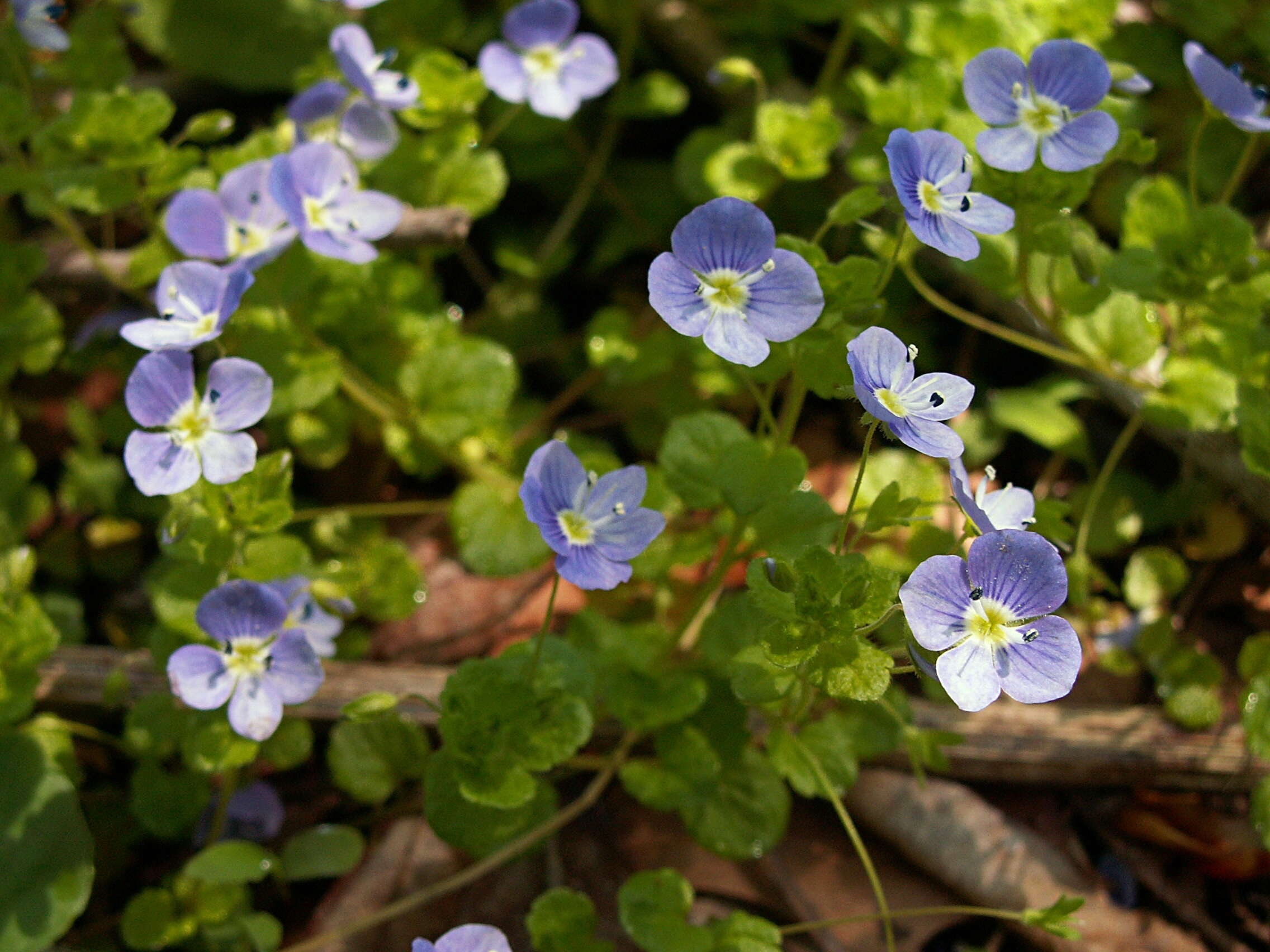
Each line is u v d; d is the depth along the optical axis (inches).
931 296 8.8
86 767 8.5
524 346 9.8
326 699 8.5
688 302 7.4
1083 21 9.2
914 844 8.3
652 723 8.1
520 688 7.7
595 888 8.2
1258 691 8.1
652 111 9.8
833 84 9.9
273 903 8.3
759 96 9.3
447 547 9.2
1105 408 9.4
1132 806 8.5
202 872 7.8
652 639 8.4
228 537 7.8
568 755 7.7
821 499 7.9
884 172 9.1
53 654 8.5
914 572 7.1
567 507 7.5
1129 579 8.8
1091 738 8.5
